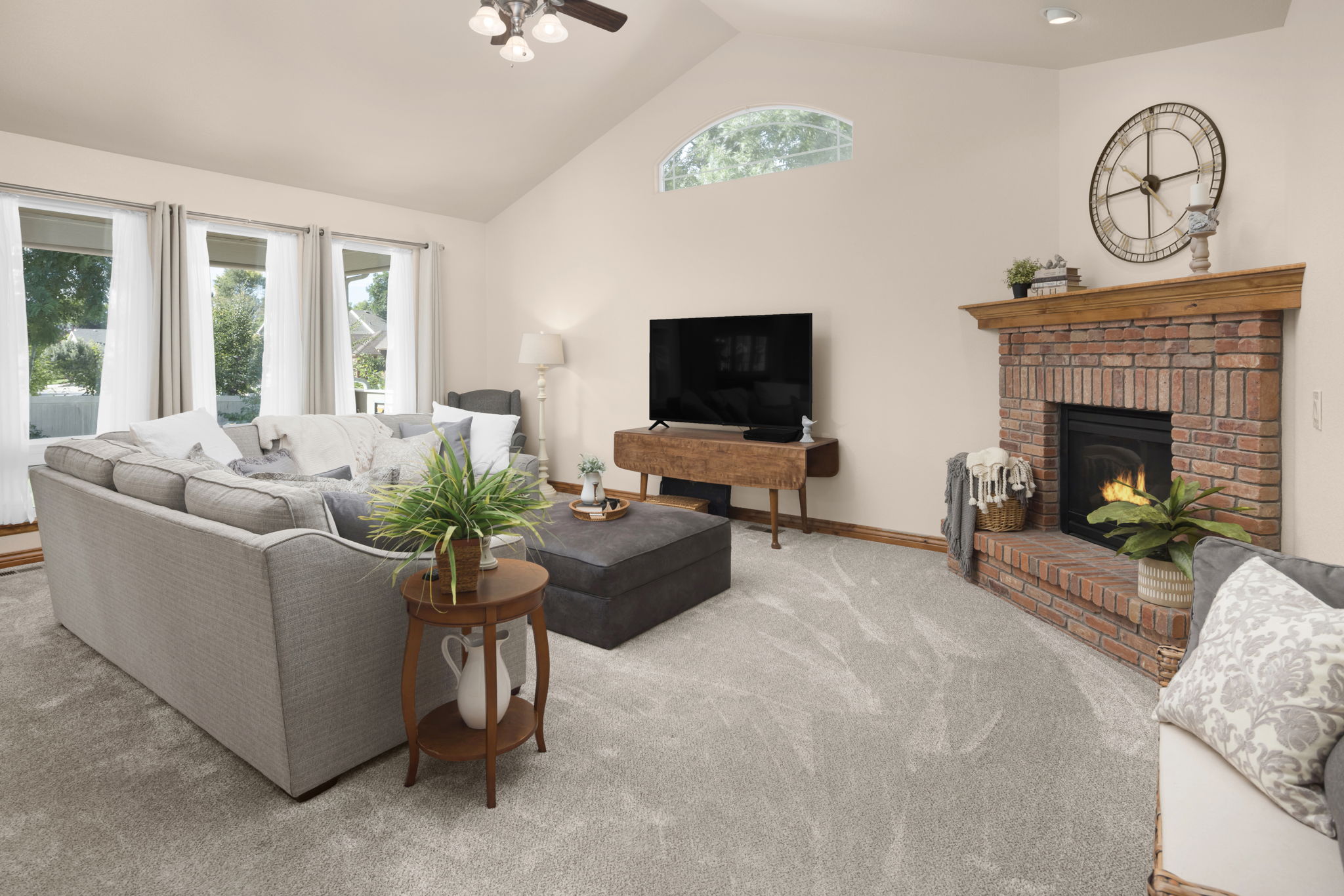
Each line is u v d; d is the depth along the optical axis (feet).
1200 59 10.18
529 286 21.01
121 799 6.32
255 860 5.54
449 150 17.75
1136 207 11.23
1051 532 12.41
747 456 15.07
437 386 20.67
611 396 19.42
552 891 5.20
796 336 15.34
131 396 15.05
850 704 8.02
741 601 11.50
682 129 17.48
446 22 13.71
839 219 15.35
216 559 6.47
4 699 8.23
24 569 13.37
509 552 8.09
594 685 8.51
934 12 11.41
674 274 17.89
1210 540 5.56
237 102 14.33
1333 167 7.57
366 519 6.97
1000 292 13.56
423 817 6.08
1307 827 3.84
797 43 15.64
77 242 14.48
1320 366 7.87
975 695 8.20
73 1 11.39
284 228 17.30
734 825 5.93
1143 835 5.70
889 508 15.19
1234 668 4.48
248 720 6.49
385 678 6.88
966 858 5.48
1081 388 11.37
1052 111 12.80
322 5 12.74
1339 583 4.69
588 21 10.22
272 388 17.51
